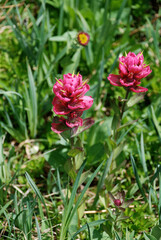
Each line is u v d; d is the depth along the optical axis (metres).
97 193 0.62
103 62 0.69
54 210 0.63
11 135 0.71
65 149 0.67
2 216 0.61
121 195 0.56
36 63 0.73
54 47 0.78
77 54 0.73
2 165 0.62
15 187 0.62
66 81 0.52
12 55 0.80
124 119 0.71
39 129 0.72
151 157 0.69
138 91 0.55
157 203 0.60
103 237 0.58
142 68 0.55
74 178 0.56
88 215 0.62
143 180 0.63
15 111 0.69
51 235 0.57
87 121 0.54
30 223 0.57
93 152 0.67
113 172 0.59
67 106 0.53
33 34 0.75
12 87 0.70
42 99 0.73
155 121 0.68
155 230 0.57
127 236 0.57
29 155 0.69
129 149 0.68
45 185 0.66
